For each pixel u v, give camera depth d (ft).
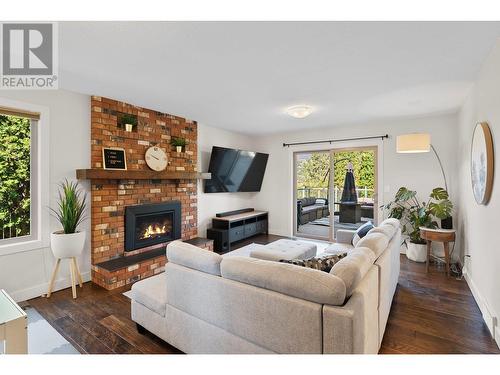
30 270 9.25
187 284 5.86
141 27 5.91
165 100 11.39
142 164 12.53
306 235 18.63
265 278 4.78
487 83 7.53
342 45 6.70
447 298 9.16
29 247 9.20
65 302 8.87
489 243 7.62
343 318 3.96
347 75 8.61
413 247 13.26
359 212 16.47
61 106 9.96
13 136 9.16
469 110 10.18
